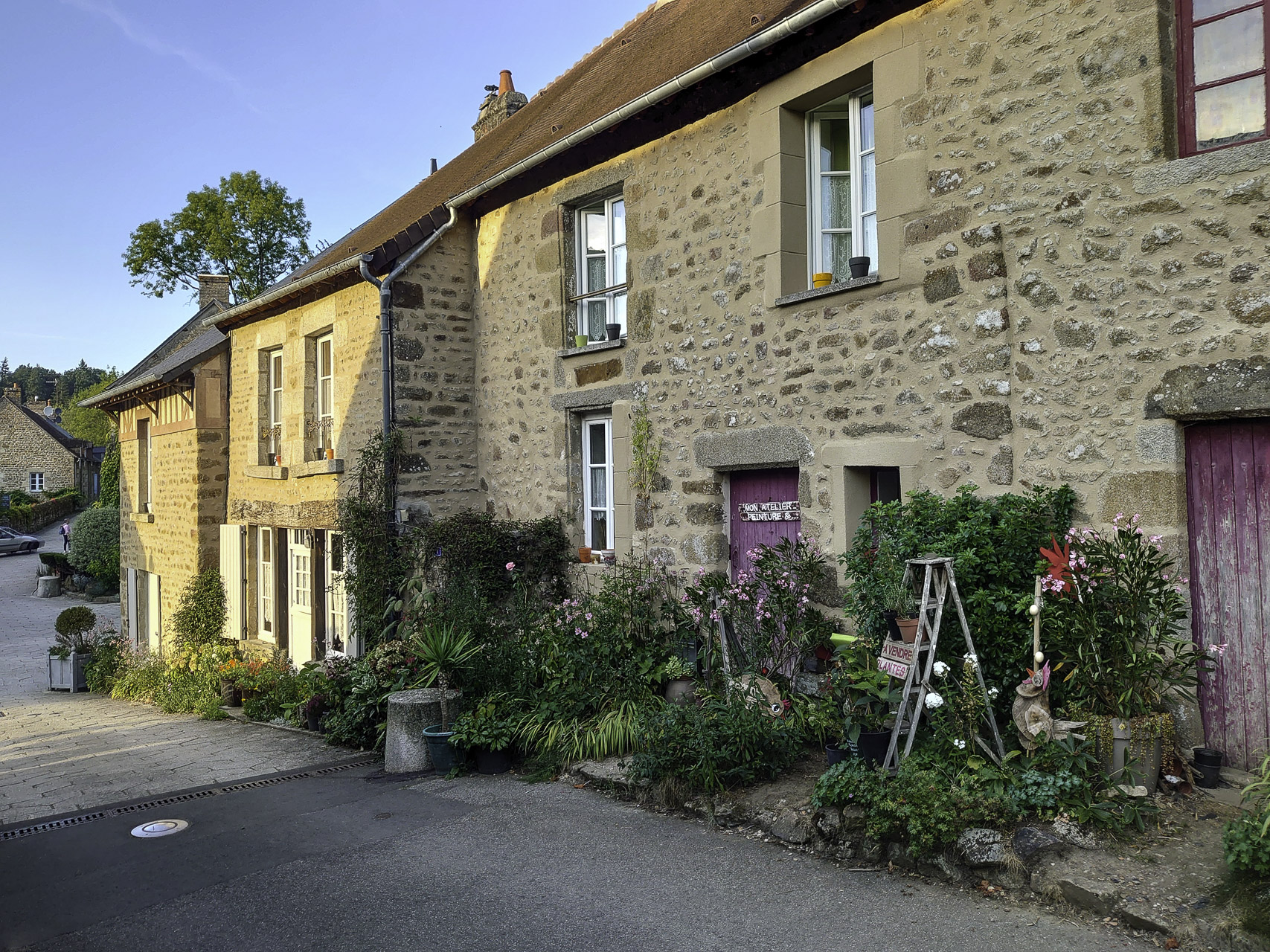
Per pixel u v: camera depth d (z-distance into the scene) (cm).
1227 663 427
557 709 634
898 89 545
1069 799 382
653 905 387
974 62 509
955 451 519
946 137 523
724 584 645
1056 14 473
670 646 660
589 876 423
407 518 907
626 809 517
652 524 734
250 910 412
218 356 1322
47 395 10638
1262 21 418
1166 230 432
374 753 743
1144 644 414
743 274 654
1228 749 426
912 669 430
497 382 924
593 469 831
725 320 670
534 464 871
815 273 630
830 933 349
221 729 984
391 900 412
